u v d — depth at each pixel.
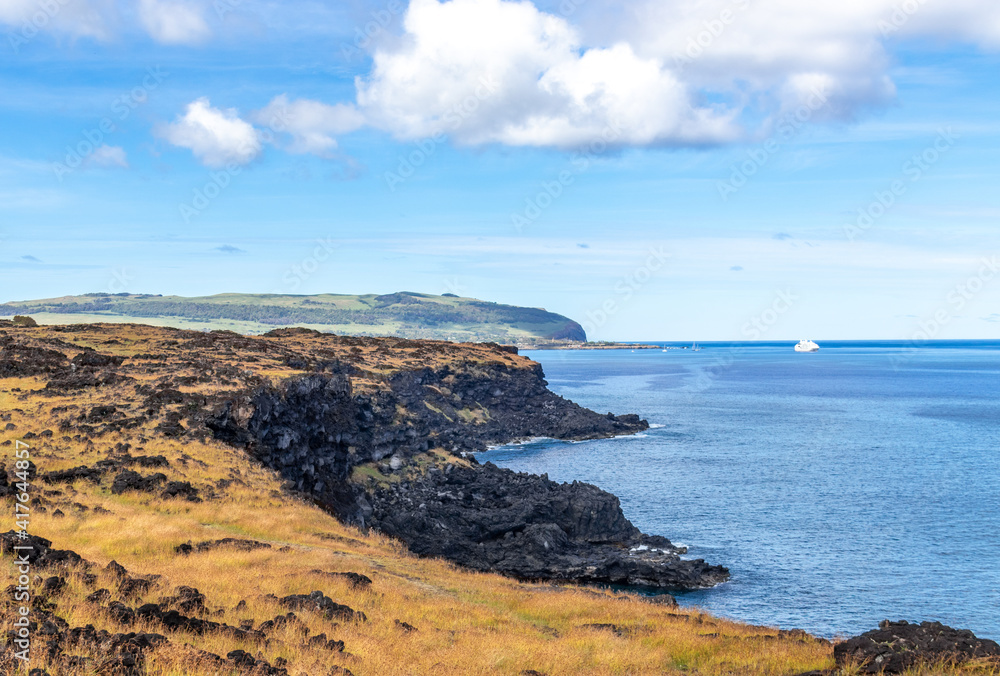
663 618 30.56
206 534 34.06
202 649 16.84
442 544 67.69
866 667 19.66
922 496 93.25
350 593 26.55
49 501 33.66
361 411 87.88
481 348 194.25
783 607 56.09
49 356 72.38
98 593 19.47
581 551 67.75
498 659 21.14
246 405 56.97
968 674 18.33
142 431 49.91
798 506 88.19
